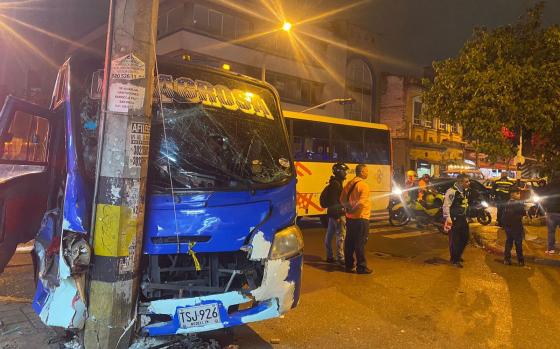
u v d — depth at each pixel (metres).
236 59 29.44
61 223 3.82
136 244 3.62
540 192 10.64
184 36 26.95
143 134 3.68
